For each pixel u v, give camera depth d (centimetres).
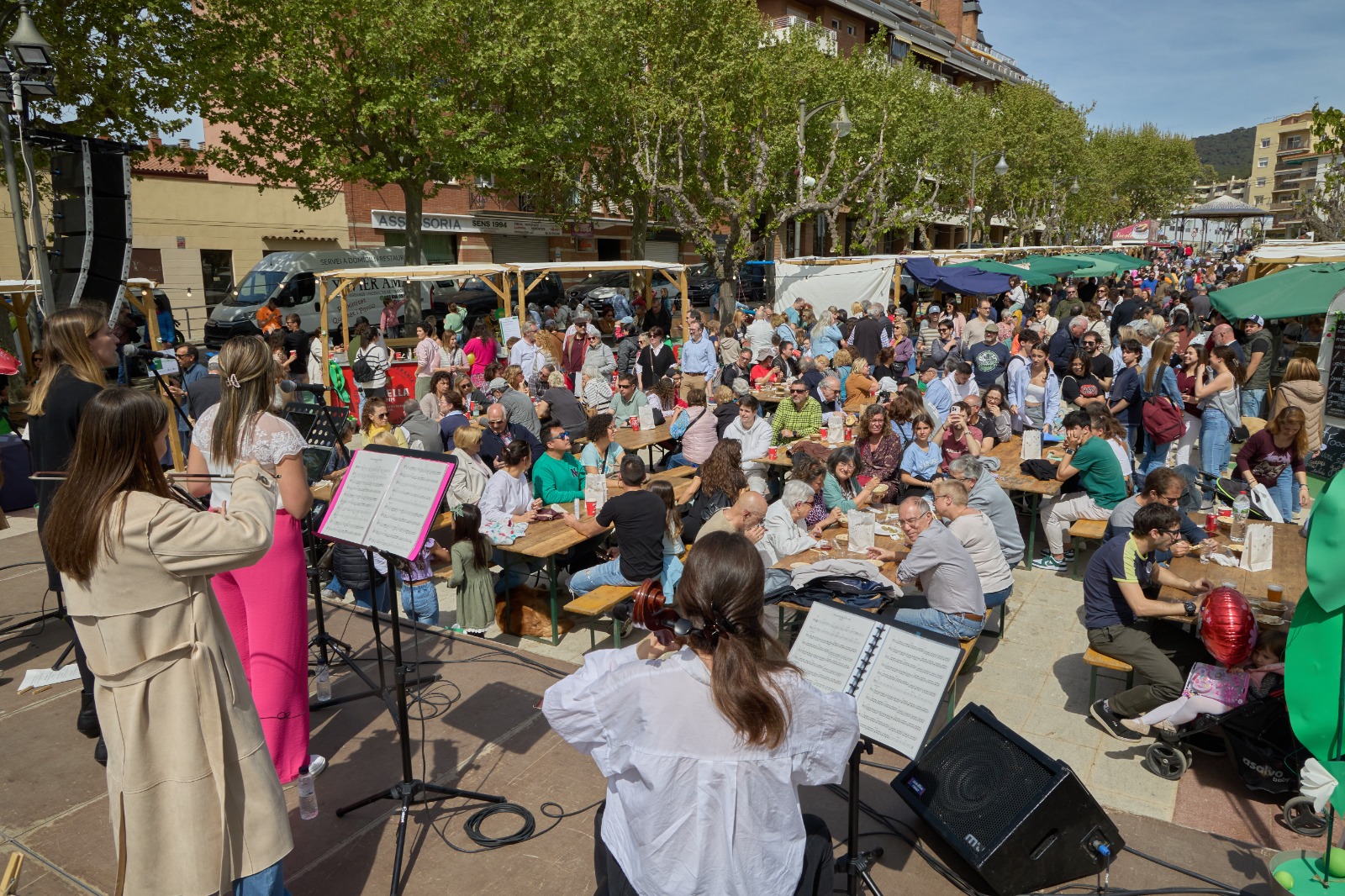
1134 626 483
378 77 1706
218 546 218
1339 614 270
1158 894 323
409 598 582
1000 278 1811
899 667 280
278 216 2577
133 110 1412
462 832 338
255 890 235
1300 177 11244
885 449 812
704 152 2114
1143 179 5669
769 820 174
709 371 1434
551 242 3328
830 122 2559
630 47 2194
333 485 646
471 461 663
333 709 430
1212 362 867
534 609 632
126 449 214
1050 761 329
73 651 491
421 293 2270
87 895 300
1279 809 404
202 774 222
